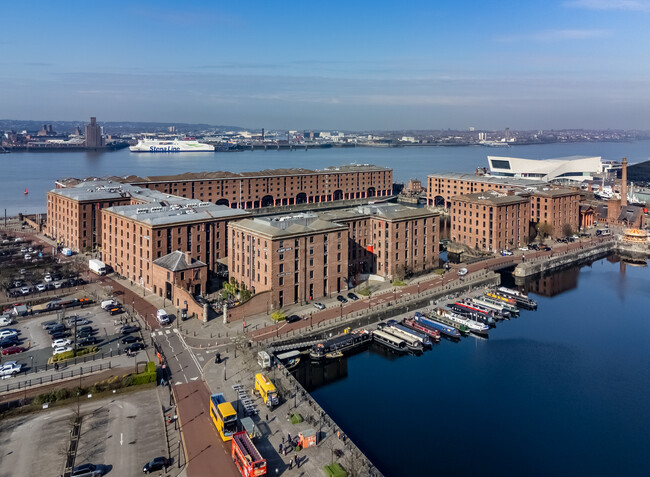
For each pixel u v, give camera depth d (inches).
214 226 7249.0
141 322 5462.6
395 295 6584.6
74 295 6318.9
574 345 5679.1
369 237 7554.1
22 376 4202.8
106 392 3978.8
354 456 3206.2
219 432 3447.3
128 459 3166.8
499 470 3516.2
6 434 3427.7
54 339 4899.1
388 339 5477.4
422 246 7696.9
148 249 6609.3
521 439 3890.3
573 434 3976.4
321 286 6402.6
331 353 5132.9
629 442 3878.0
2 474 2992.1
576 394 4601.4
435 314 6220.5
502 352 5477.4
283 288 6008.9
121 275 7298.2
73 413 3698.3
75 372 4288.9
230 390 4077.3
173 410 3757.4
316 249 6274.6
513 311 6638.8
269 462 3159.5
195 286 6250.0
